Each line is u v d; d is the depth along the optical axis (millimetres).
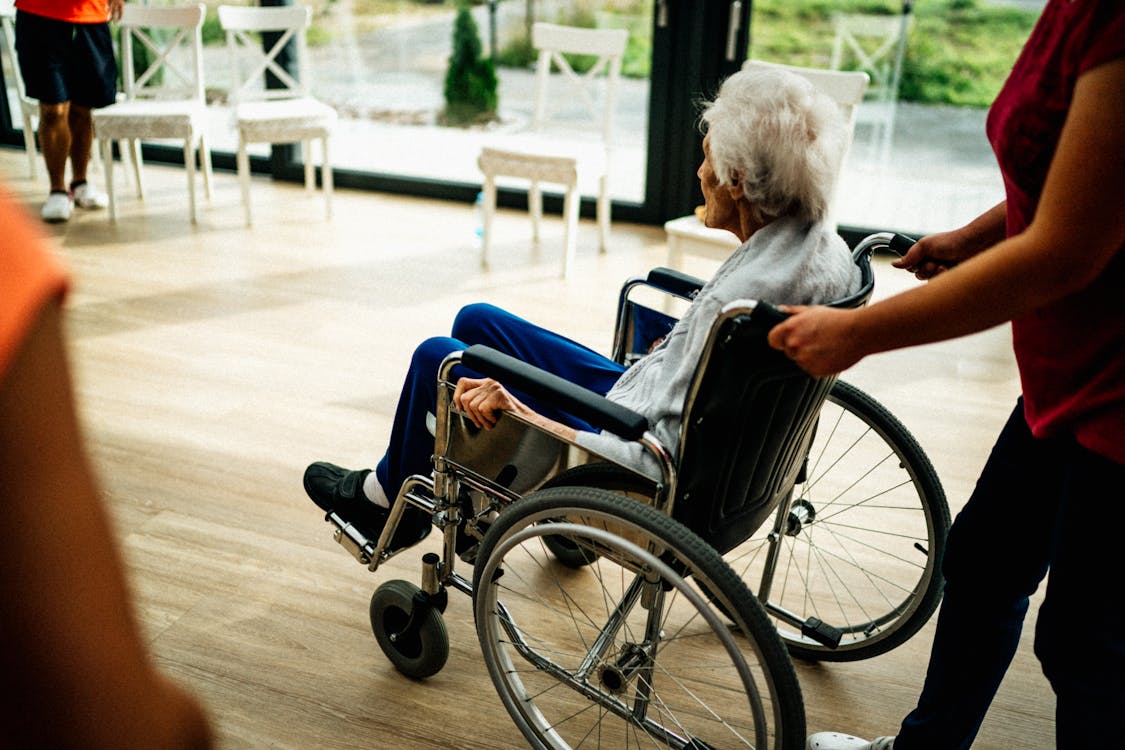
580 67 4348
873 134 4082
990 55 3805
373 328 3336
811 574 2156
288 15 4426
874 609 2051
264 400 2826
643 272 3918
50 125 4250
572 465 1491
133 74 4895
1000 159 1113
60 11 4078
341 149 4930
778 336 1143
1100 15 910
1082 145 909
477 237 4309
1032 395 1171
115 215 4430
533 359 1817
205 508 2301
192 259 3961
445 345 1615
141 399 2811
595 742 1690
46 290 254
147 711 306
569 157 3691
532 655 1580
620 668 1468
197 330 3287
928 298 1012
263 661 1834
